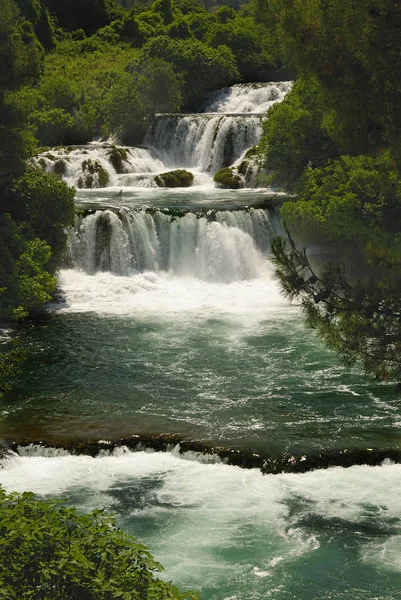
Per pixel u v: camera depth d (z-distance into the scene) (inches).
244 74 3287.4
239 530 698.2
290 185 1669.5
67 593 363.3
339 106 536.1
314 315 499.8
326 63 523.5
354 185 1316.4
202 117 2384.4
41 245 1306.6
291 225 1416.1
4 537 378.3
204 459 821.2
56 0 4023.1
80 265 1530.5
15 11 1251.8
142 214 1551.4
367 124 534.3
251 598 610.9
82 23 4052.7
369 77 514.3
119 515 720.3
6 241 1251.8
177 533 693.9
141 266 1551.4
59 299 1401.3
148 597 362.0
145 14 4082.2
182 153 2412.6
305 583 629.3
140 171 2281.0
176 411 927.0
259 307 1378.0
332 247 1392.7
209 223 1553.9
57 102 2603.3
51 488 767.1
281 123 1642.5
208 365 1080.8
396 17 476.7
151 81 2620.6
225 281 1545.3
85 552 379.2
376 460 813.2
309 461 804.6
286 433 862.5
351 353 506.3
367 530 698.2
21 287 1216.8
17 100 1347.2
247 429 874.1
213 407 936.9
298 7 523.5
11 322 1275.8
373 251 581.9
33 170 1438.2
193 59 2933.1
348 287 495.2
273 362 1088.8
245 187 2085.4
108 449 835.4
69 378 1034.7
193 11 4559.5
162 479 786.8
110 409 932.0
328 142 1598.2
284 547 674.8
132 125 2536.9
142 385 1010.1
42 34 3612.2
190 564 650.8
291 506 738.2
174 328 1251.8
